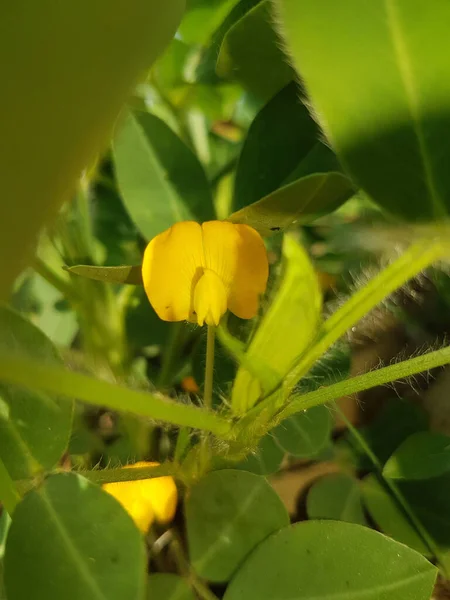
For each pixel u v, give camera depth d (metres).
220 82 0.09
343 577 0.06
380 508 0.08
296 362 0.06
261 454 0.07
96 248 0.09
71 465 0.08
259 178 0.07
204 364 0.08
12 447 0.06
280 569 0.06
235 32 0.06
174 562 0.06
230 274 0.06
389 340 0.09
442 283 0.08
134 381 0.07
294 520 0.08
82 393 0.05
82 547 0.05
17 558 0.05
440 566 0.07
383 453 0.08
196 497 0.06
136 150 0.08
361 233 0.06
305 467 0.08
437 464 0.07
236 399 0.06
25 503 0.05
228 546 0.06
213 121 0.11
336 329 0.05
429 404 0.09
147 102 0.09
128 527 0.05
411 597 0.05
